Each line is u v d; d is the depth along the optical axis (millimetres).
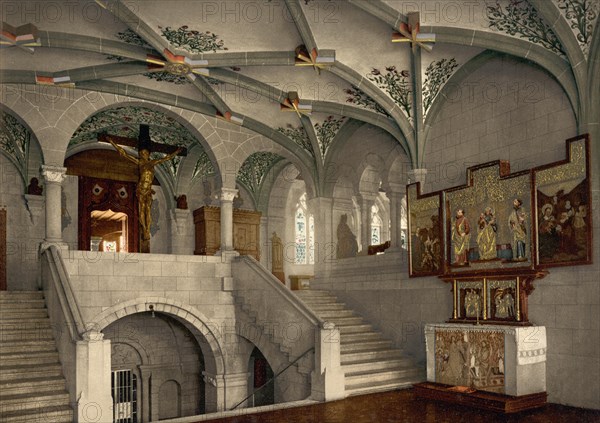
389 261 15617
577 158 10555
